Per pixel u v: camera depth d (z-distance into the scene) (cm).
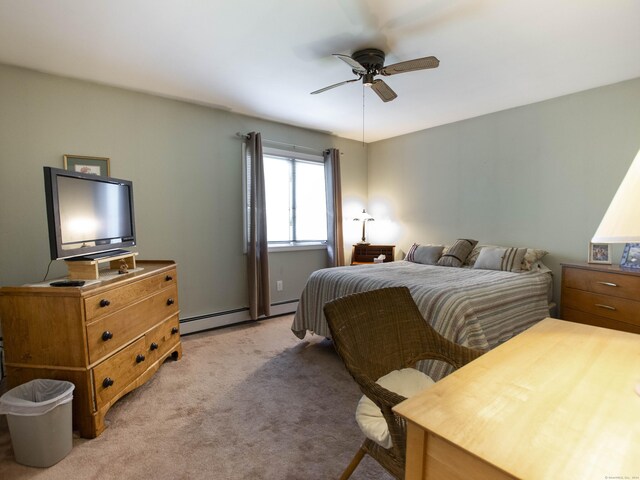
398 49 232
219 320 364
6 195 250
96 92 286
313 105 345
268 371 257
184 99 328
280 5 184
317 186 462
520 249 323
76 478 150
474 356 142
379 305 150
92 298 178
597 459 62
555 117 325
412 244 455
